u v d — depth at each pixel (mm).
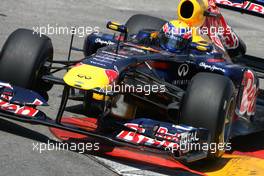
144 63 25547
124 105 25469
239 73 27547
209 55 28781
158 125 22969
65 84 23016
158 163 23734
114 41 29906
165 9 67188
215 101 23531
